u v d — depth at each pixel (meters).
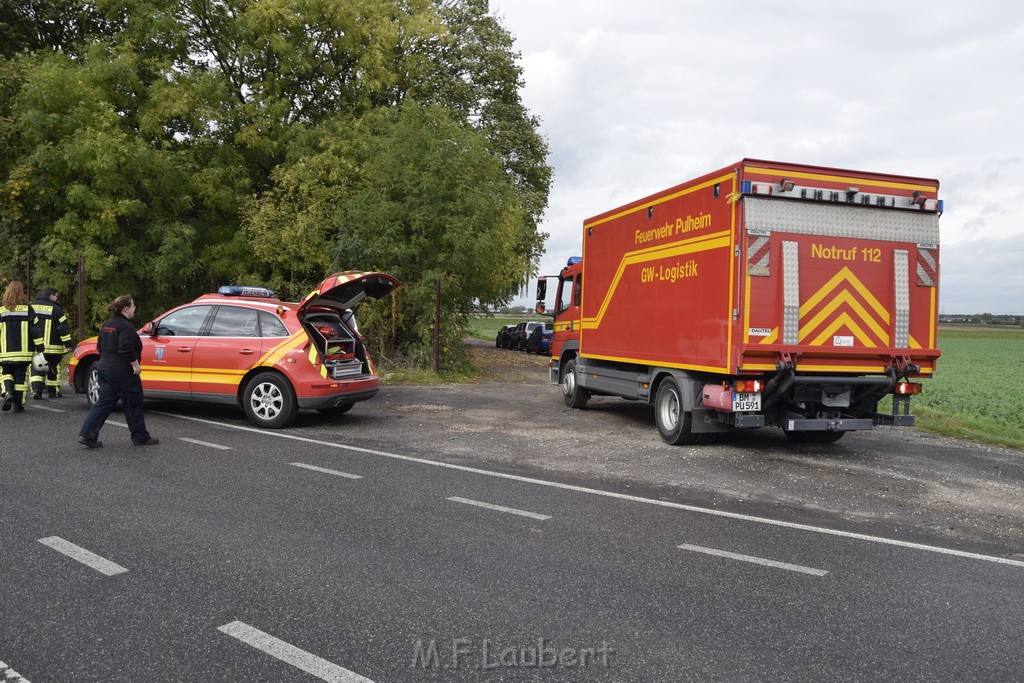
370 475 7.52
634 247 10.91
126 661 3.49
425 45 26.80
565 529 5.77
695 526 5.95
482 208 18.20
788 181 8.52
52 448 8.41
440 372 18.09
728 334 8.62
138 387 8.66
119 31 22.62
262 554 5.02
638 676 3.42
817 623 4.07
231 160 21.17
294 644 3.70
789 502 6.88
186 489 6.71
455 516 6.06
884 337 9.04
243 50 21.41
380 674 3.41
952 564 5.16
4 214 19.08
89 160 18.05
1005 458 9.68
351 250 17.23
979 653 3.74
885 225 9.03
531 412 12.85
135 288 19.75
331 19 22.25
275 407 10.25
